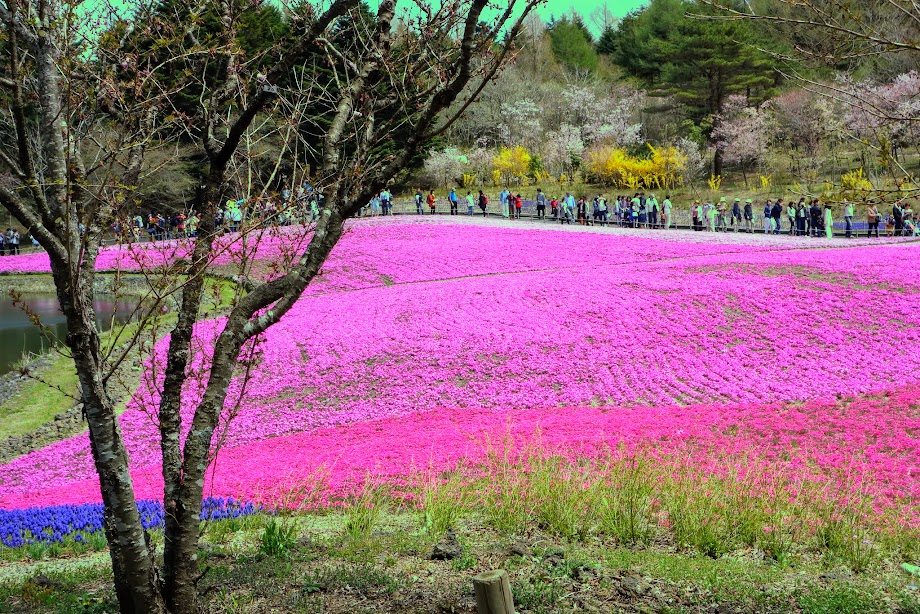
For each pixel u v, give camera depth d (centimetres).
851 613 662
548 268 3569
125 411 2091
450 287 3058
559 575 747
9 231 5328
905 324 2184
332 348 2441
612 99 8156
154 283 663
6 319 3519
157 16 756
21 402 2303
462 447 1524
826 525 975
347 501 1199
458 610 641
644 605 667
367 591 693
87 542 1071
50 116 612
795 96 5647
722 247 3753
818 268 2753
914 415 1575
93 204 633
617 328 2370
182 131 888
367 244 4322
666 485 1094
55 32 647
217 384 609
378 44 697
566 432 1619
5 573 912
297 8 769
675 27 6328
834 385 1838
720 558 902
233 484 1364
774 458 1391
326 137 686
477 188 7325
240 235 689
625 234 4366
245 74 762
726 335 2253
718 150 6762
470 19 575
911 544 938
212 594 702
